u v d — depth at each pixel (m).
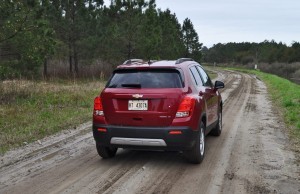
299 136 9.36
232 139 9.07
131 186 5.70
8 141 8.57
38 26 14.95
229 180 5.96
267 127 10.70
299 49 88.88
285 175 6.20
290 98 17.16
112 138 6.57
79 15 25.23
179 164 6.90
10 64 15.82
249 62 95.38
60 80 23.73
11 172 6.44
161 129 6.32
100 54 26.86
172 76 6.66
